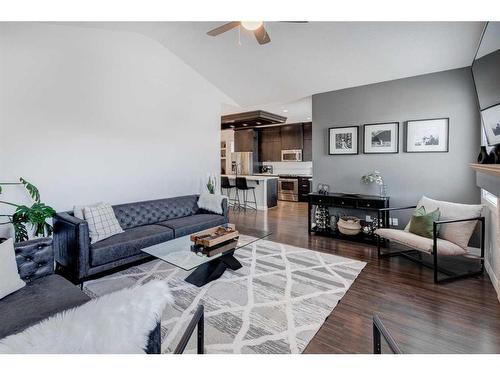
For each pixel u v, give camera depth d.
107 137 3.50
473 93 3.31
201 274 2.72
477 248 3.24
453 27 2.68
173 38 3.75
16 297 1.61
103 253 2.67
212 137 5.00
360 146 4.18
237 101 5.38
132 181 3.81
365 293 2.40
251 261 3.21
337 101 4.38
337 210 4.50
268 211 6.77
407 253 3.40
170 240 2.99
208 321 1.99
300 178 8.35
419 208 3.21
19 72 2.75
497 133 2.11
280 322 1.97
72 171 3.19
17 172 2.77
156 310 1.02
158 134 4.11
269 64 3.91
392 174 3.92
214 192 4.90
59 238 2.82
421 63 3.36
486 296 2.32
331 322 1.97
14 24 2.71
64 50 3.06
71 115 3.15
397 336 1.80
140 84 3.84
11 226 2.61
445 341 1.75
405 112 3.77
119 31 3.53
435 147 3.56
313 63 3.68
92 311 0.91
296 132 8.55
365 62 3.49
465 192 3.39
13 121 2.73
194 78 4.60
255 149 9.21
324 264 3.10
